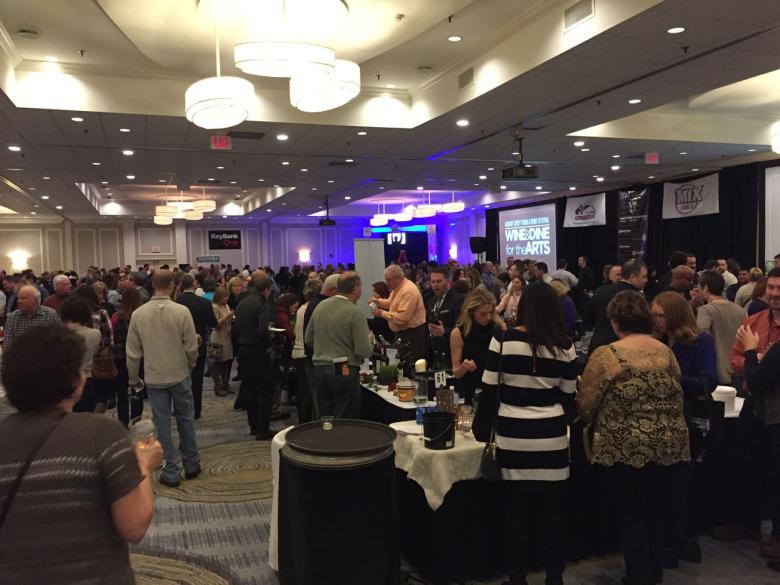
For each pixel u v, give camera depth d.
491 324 3.39
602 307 4.20
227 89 4.45
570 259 16.30
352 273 4.20
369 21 4.95
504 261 19.06
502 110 7.12
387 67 7.01
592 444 2.65
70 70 6.61
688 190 12.50
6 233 20.31
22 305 4.13
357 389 4.07
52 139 8.12
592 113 7.31
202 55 5.57
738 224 11.38
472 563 2.94
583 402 2.61
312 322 4.26
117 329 5.55
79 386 1.48
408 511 3.16
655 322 3.00
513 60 5.88
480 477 2.80
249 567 3.20
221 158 9.91
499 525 3.00
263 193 17.81
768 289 3.24
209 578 3.08
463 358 3.40
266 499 4.15
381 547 2.37
